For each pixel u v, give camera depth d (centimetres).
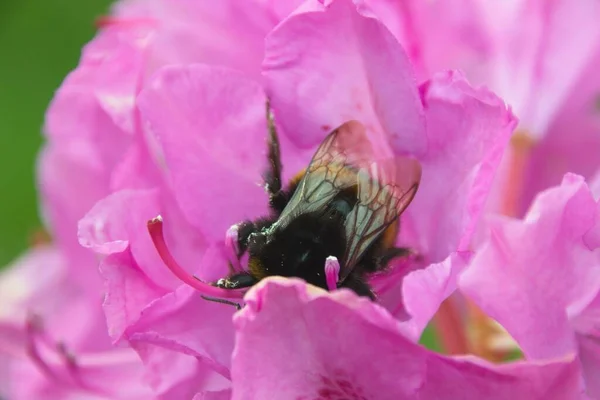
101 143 34
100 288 36
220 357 30
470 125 31
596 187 32
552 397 29
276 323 29
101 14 52
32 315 35
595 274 30
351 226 31
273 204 32
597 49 34
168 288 31
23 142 50
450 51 34
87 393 35
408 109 31
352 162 31
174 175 32
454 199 31
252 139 32
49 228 37
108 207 31
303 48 31
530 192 34
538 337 29
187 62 33
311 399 29
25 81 52
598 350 30
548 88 34
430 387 29
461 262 30
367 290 31
